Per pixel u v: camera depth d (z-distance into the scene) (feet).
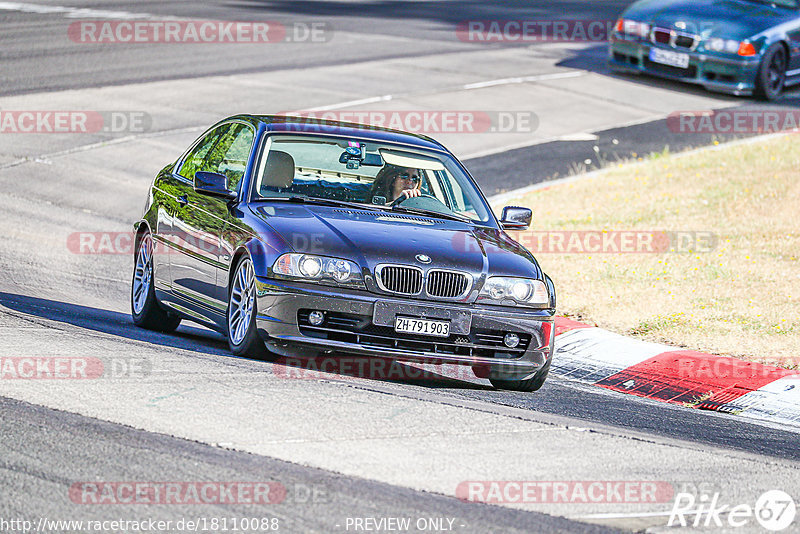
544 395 87.92
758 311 117.60
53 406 65.41
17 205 153.69
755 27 241.35
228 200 89.51
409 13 341.21
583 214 163.22
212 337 102.89
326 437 64.18
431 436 67.05
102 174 173.37
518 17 343.26
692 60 242.58
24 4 310.24
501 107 231.09
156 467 56.75
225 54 262.47
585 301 122.52
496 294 83.25
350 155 94.02
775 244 144.36
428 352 81.46
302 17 318.45
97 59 247.29
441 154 98.32
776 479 66.64
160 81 231.71
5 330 84.58
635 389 97.04
